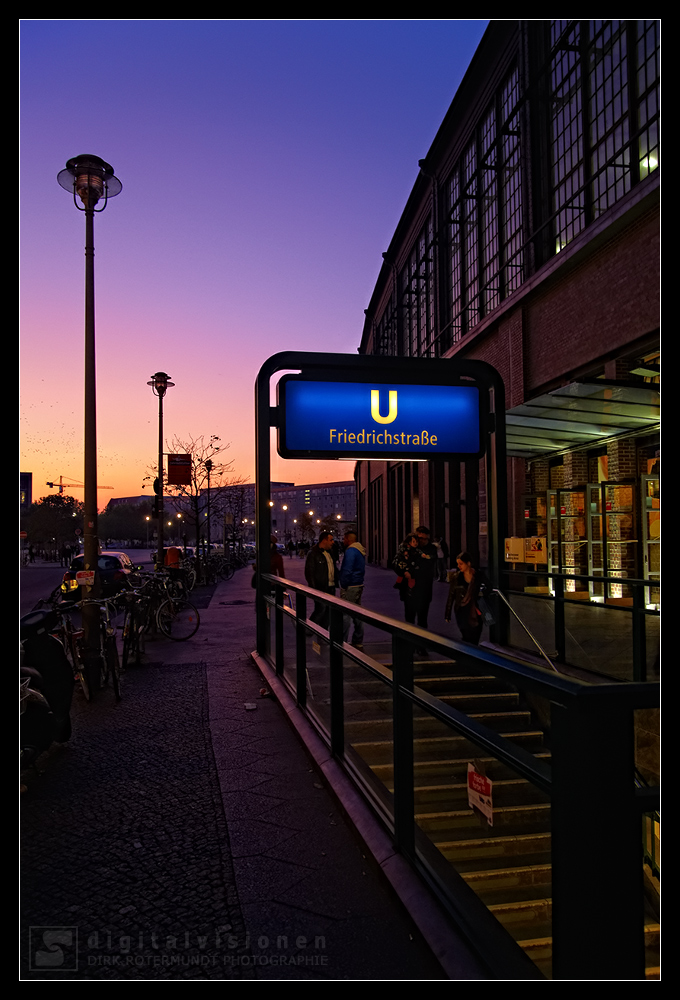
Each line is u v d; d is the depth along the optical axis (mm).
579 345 13281
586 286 13016
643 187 10688
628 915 1543
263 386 8977
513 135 17406
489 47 18297
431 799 3699
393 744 3215
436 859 2840
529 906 3727
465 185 20922
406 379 8977
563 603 7793
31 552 59375
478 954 2324
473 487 19984
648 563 12398
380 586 20625
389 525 34062
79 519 95438
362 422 8852
